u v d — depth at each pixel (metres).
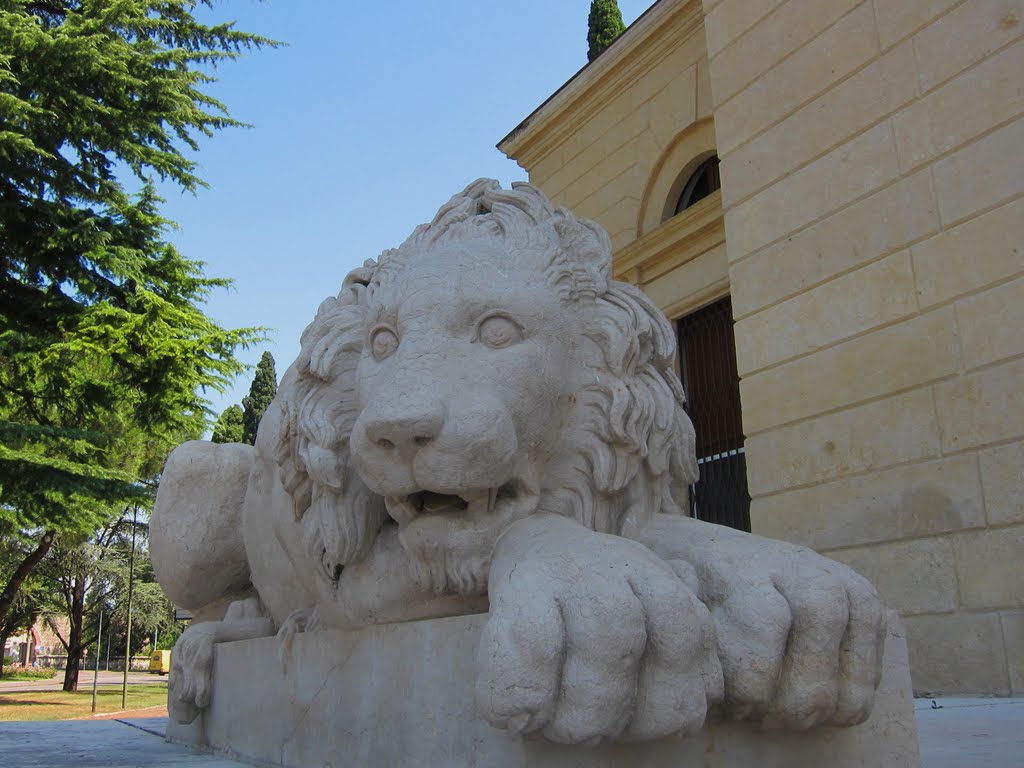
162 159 11.55
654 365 1.51
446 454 1.18
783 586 1.04
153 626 21.06
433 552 1.30
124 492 10.39
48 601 21.52
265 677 1.69
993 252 3.70
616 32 12.70
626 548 1.03
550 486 1.37
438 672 1.16
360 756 1.32
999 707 2.66
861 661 1.03
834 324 4.34
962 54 3.90
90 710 12.85
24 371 10.88
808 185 4.56
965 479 3.68
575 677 0.90
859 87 4.36
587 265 1.47
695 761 1.01
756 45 4.96
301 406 1.51
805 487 4.38
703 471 6.44
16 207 10.70
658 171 7.27
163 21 11.55
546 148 8.48
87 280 11.45
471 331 1.30
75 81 11.05
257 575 1.98
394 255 1.52
